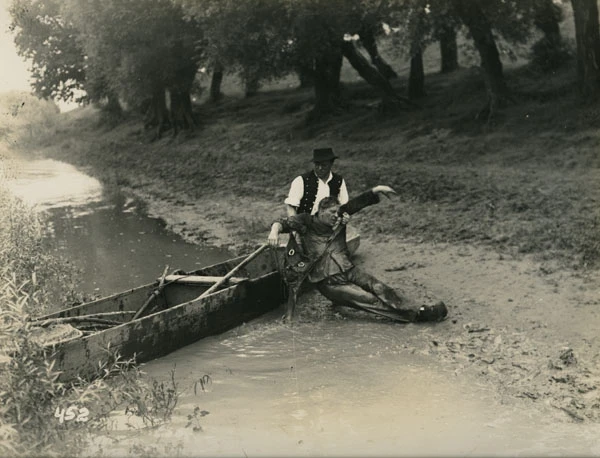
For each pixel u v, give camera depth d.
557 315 7.18
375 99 28.52
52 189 22.08
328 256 7.40
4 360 4.66
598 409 5.05
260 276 8.24
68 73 33.72
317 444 4.59
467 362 6.13
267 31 20.48
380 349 6.53
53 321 6.11
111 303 7.21
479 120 20.42
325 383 5.72
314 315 7.70
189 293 7.79
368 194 7.32
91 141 41.16
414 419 4.98
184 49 29.22
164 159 28.61
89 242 12.65
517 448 4.46
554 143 16.89
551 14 21.53
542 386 5.52
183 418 5.07
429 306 7.21
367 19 19.52
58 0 28.59
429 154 18.88
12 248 8.04
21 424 4.40
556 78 21.98
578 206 11.77
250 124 31.27
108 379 5.82
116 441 4.67
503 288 8.24
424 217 12.65
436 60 34.72
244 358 6.39
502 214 12.15
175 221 15.05
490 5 18.41
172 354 6.54
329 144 23.30
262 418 5.06
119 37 27.42
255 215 14.96
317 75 26.91
